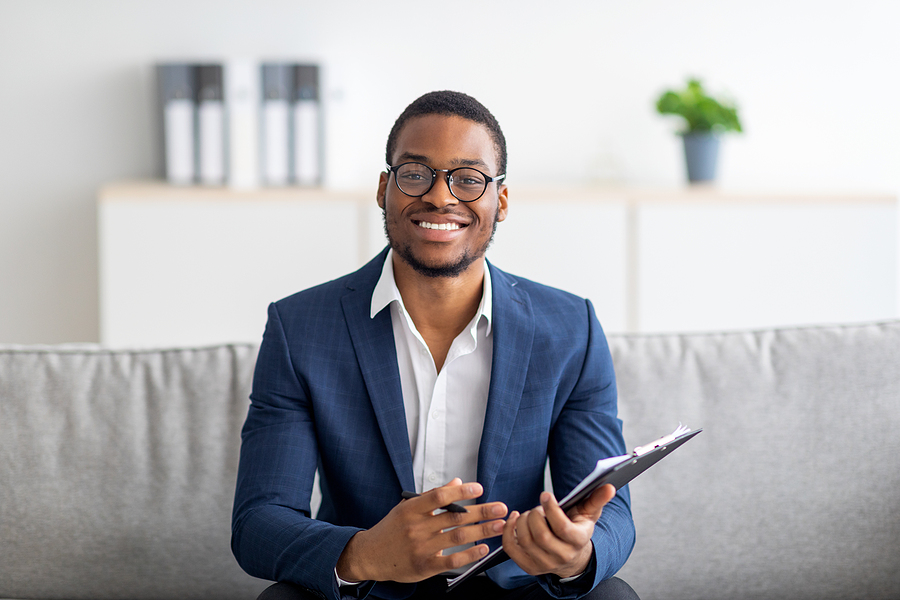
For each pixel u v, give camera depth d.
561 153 3.33
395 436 1.18
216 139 2.96
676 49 3.30
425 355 1.23
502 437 1.19
